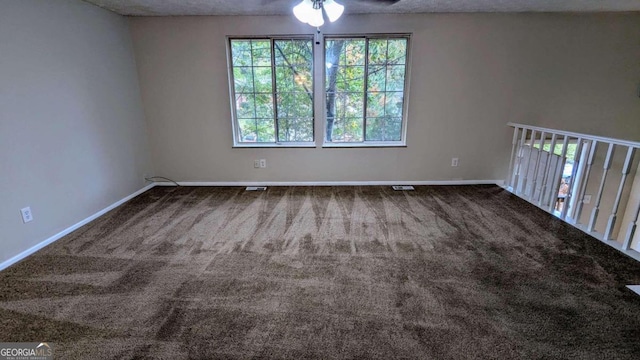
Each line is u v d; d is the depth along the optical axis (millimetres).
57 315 1829
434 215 3297
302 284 2135
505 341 1627
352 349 1590
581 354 1538
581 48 3816
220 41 3865
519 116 4078
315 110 4105
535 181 3584
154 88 4031
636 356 1524
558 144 4156
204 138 4219
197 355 1556
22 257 2475
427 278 2191
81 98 3102
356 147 4219
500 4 3387
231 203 3699
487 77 3945
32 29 2564
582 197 2992
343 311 1868
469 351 1569
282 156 4285
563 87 3959
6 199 2379
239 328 1735
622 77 3893
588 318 1779
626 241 2475
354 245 2676
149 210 3480
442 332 1696
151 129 4188
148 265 2373
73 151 3012
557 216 3225
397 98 4137
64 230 2918
